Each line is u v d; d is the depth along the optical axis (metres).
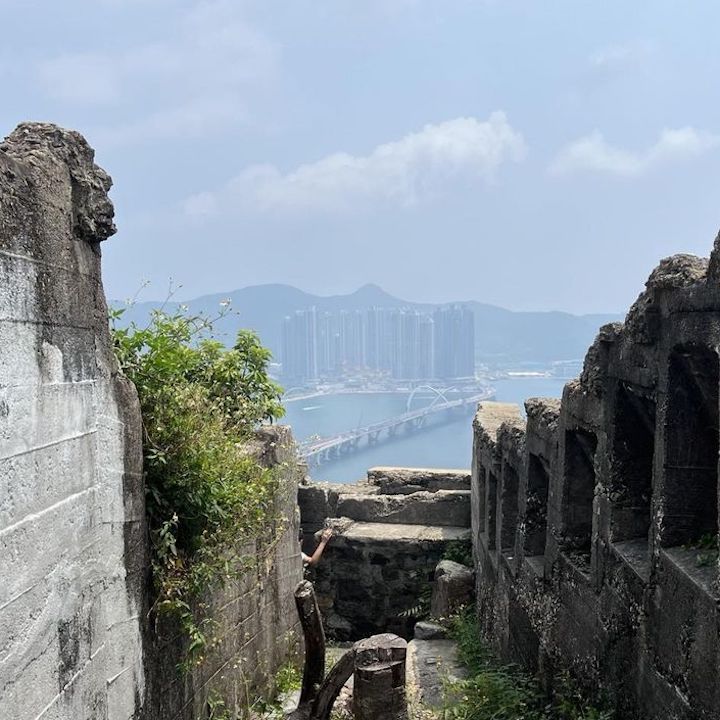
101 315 4.69
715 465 4.62
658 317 4.79
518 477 8.34
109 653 4.67
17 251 3.61
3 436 3.46
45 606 3.85
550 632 6.79
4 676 3.45
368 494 13.36
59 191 4.11
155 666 5.44
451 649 9.75
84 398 4.37
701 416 4.62
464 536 12.13
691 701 4.08
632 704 4.98
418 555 12.12
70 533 4.15
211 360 7.67
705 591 3.95
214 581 6.27
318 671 6.60
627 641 5.08
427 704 7.63
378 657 6.02
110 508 4.72
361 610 12.23
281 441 8.62
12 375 3.55
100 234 4.53
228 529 6.09
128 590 4.98
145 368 5.91
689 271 4.42
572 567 6.27
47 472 3.90
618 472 5.54
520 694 6.75
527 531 7.84
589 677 5.80
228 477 6.04
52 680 3.91
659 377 4.75
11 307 3.54
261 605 7.93
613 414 5.54
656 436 4.81
